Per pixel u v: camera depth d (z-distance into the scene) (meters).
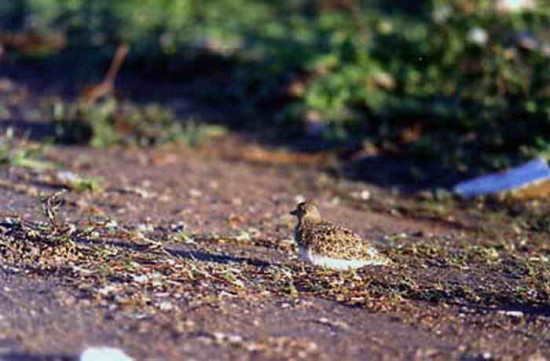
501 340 9.05
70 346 8.07
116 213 13.23
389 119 18.72
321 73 20.59
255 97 20.84
